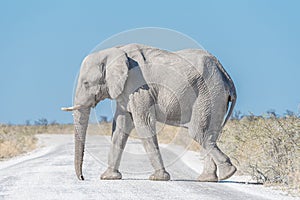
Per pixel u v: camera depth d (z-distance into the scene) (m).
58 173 29.02
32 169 31.48
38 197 20.08
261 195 21.23
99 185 23.73
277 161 27.38
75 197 20.00
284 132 28.70
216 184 24.97
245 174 29.27
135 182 25.16
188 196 20.28
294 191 22.41
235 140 35.69
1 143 57.75
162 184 24.41
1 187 23.19
